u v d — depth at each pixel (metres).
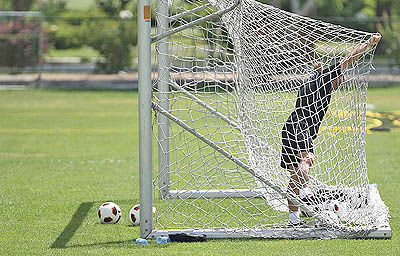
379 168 41.62
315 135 27.41
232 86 31.30
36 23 116.69
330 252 23.22
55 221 28.33
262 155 28.81
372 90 92.94
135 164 43.47
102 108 78.88
